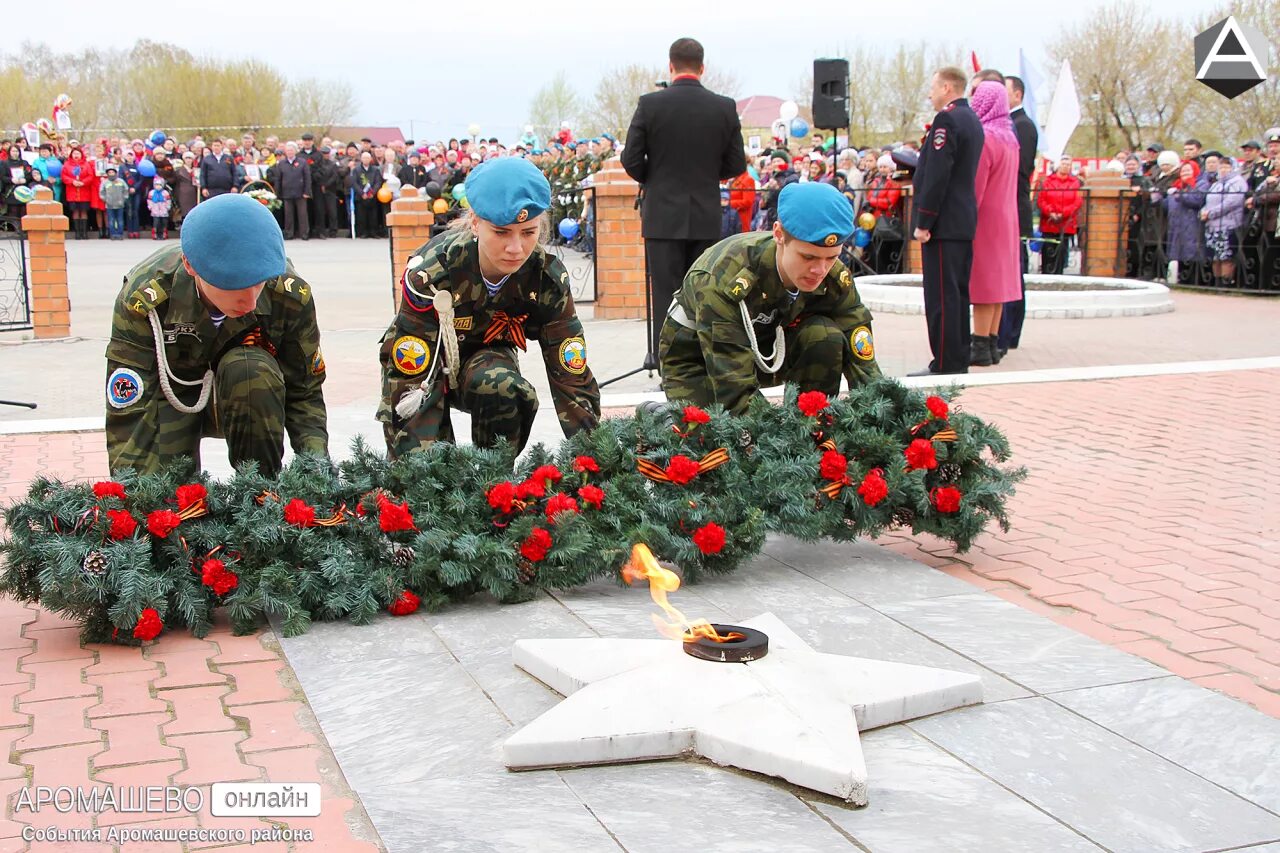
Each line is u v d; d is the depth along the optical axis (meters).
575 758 3.01
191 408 4.63
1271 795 2.91
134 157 28.00
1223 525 5.33
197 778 2.97
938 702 3.34
